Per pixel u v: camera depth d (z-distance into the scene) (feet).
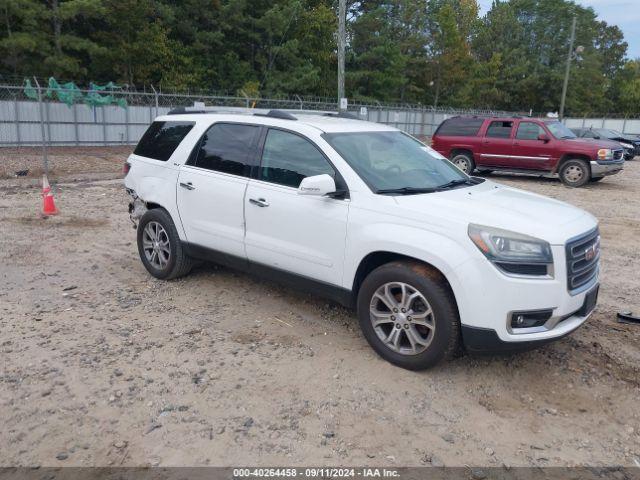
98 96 85.97
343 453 11.07
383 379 13.82
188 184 18.74
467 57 205.77
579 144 51.80
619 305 19.57
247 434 11.58
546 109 235.81
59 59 100.94
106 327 16.52
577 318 13.91
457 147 57.21
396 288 14.23
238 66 130.31
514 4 254.47
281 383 13.56
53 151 76.13
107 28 114.01
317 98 141.79
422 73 196.13
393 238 13.79
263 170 16.93
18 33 97.19
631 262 25.68
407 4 186.39
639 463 11.08
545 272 12.84
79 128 84.74
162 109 93.35
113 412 12.25
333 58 156.46
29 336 15.81
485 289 12.70
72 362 14.35
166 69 122.93
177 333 16.20
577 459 11.16
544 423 12.30
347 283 15.03
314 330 16.56
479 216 13.35
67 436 11.43
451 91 206.08
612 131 96.12
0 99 78.07
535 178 59.31
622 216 37.76
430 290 13.29
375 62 168.25
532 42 252.01
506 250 12.71
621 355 15.51
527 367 14.67
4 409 12.28
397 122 138.31
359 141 16.60
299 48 144.25
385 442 11.44
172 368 14.17
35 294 19.19
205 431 11.65
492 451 11.29
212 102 97.81
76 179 50.31
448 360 14.17
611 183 56.54
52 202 32.24
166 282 20.49
